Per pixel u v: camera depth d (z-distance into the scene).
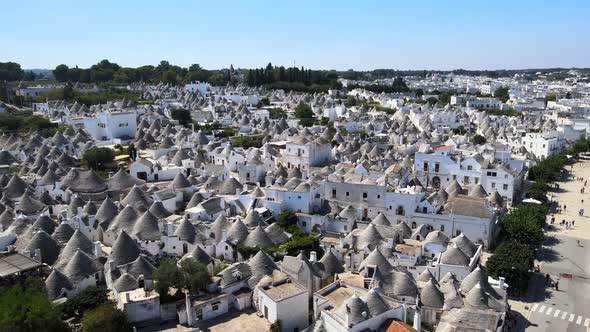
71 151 199.62
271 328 80.06
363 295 83.50
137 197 131.00
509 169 165.25
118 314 76.62
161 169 167.12
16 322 71.31
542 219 136.38
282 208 131.25
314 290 94.00
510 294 102.69
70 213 121.06
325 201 136.38
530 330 89.12
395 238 113.88
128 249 100.06
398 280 89.12
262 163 169.38
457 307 84.50
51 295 86.19
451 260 100.31
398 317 78.38
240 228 113.00
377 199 133.38
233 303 87.56
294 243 109.50
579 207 168.00
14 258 91.75
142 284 88.81
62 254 99.25
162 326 81.12
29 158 172.75
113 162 185.00
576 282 109.44
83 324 76.62
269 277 88.50
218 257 110.00
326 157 186.12
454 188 146.88
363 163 163.50
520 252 107.50
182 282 85.06
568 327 90.31
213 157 184.25
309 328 78.31
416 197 130.00
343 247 110.75
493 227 129.38
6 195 132.38
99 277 95.44
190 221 114.81
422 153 169.50
